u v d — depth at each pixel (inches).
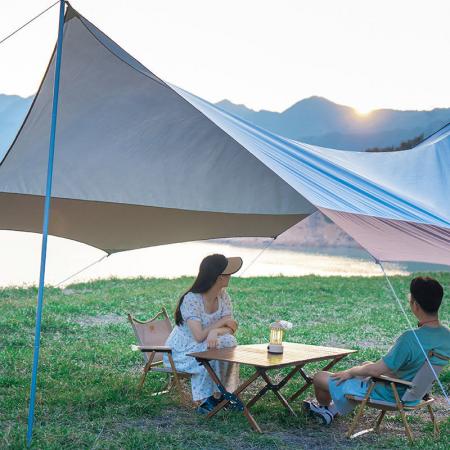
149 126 229.1
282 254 1745.8
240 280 721.0
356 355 344.5
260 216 285.0
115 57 200.5
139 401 235.6
